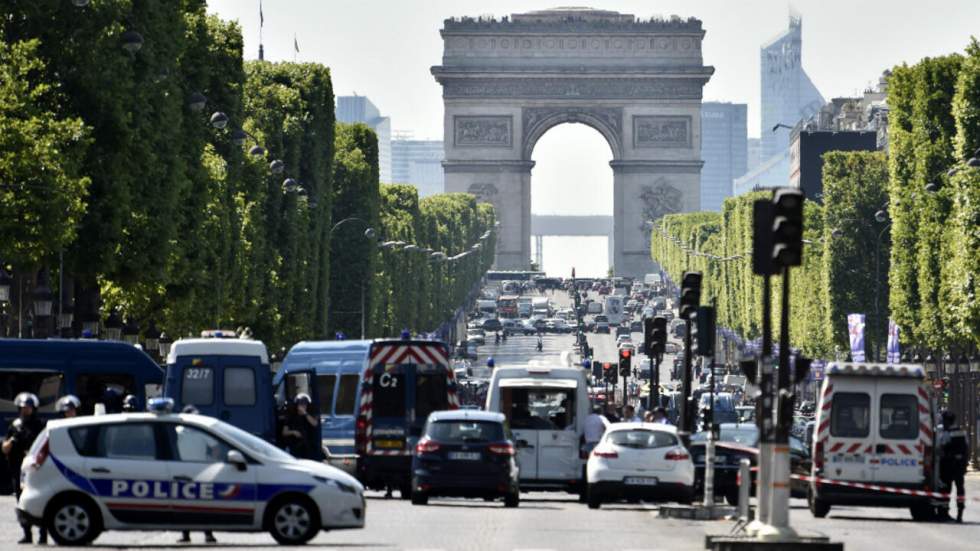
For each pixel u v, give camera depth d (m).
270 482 117.00
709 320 174.50
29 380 179.00
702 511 155.88
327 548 114.31
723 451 188.88
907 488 161.88
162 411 118.50
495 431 165.00
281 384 190.38
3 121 192.62
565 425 181.50
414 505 166.00
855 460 162.38
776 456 105.94
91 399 180.00
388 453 183.00
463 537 124.69
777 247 104.75
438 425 165.25
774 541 103.44
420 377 183.62
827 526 150.88
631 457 168.25
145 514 116.31
